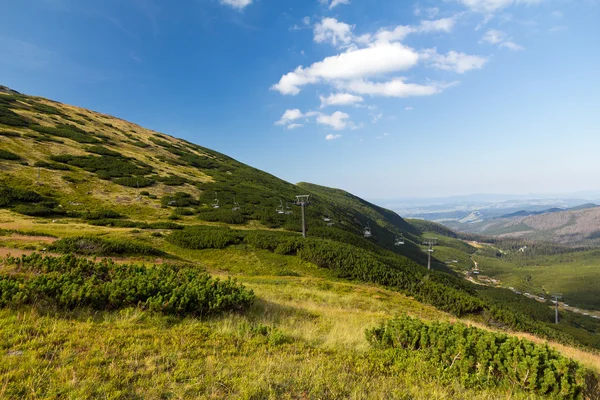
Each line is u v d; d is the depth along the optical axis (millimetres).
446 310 29672
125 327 7262
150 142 120000
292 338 8414
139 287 9273
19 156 63219
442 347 7508
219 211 66875
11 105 96188
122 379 4906
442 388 6023
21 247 25125
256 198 84375
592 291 182750
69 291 8188
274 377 5480
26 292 7797
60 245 26719
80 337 6324
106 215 52188
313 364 6336
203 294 9758
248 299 10930
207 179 94562
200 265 35188
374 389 5574
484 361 6805
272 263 38938
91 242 28938
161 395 4621
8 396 4160
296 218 75438
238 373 5547
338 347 8141
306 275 36906
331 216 101812
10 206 46250
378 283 36281
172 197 68875
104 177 68250
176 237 41719
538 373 6457
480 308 31109
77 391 4402
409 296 32094
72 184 60500
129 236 39562
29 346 5594
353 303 21328
